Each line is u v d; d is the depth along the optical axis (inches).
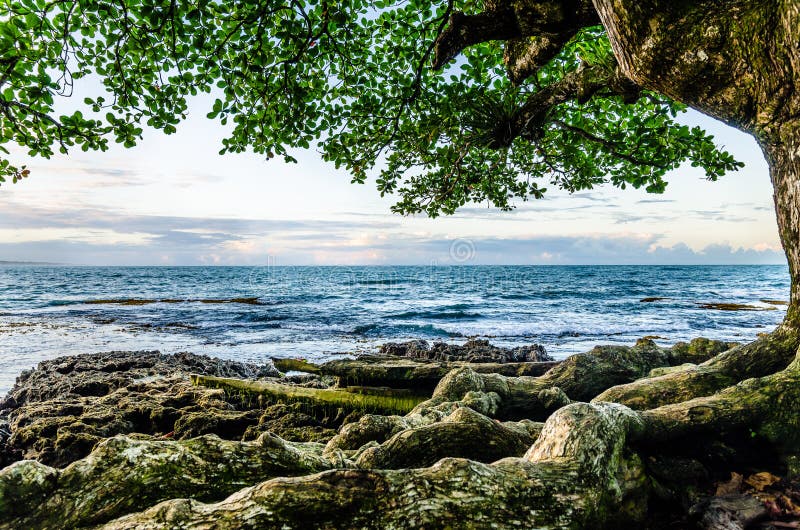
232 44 278.8
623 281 3228.3
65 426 255.0
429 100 362.9
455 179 420.8
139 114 286.2
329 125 352.8
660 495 131.1
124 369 482.3
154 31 255.4
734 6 152.3
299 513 95.4
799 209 168.7
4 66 258.2
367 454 141.4
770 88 154.3
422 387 306.0
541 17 230.2
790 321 191.0
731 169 373.1
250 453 121.6
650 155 384.8
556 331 953.5
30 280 3592.5
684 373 199.0
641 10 160.2
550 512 106.5
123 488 106.0
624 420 136.2
